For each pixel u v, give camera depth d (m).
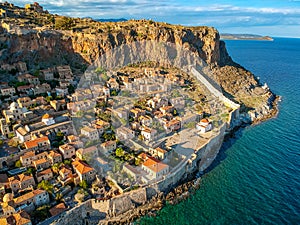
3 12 170.38
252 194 87.62
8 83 126.12
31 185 79.81
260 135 128.38
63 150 89.06
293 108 164.25
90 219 75.31
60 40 159.88
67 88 127.12
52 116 109.62
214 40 191.62
